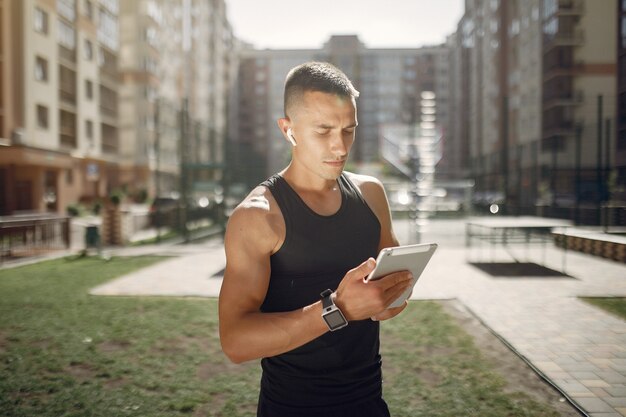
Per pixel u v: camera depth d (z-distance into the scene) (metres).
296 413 1.37
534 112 44.12
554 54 39.38
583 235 12.55
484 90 60.59
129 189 43.88
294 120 1.31
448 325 5.63
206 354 4.62
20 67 27.55
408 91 105.69
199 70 68.31
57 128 31.27
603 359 4.43
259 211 1.31
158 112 16.92
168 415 3.39
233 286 1.27
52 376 4.04
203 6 70.38
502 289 7.76
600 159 18.03
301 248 1.32
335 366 1.38
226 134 25.44
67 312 6.24
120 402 3.57
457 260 11.25
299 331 1.18
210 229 22.52
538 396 3.67
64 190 33.28
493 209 23.66
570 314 6.09
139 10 47.94
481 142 62.41
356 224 1.42
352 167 46.19
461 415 3.37
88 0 37.22
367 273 1.15
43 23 29.98
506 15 52.25
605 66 38.97
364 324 1.43
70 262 11.54
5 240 12.45
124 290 7.78
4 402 3.54
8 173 26.17
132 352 4.66
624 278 8.71
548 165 40.03
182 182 18.11
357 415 1.40
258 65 107.69
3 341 4.98
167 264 11.06
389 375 4.11
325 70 1.29
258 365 4.36
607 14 38.69
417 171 17.34
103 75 41.38
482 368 4.26
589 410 3.38
